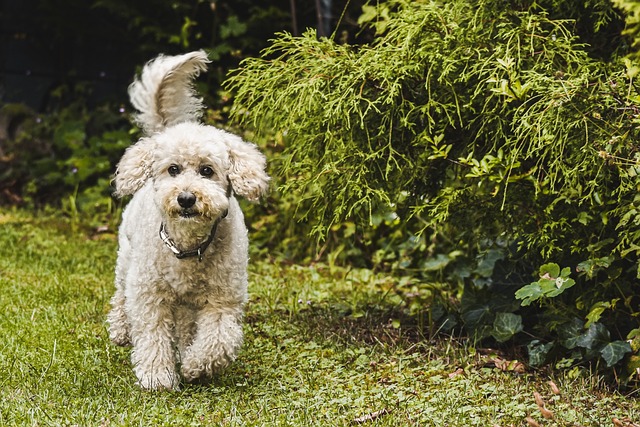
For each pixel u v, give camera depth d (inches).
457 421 164.9
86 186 400.8
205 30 410.3
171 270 181.8
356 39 346.6
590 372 193.6
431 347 213.5
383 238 315.0
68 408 165.0
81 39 444.8
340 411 171.8
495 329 210.5
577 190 186.2
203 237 180.5
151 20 408.8
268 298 257.6
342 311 245.8
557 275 188.9
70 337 216.4
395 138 215.5
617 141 177.3
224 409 170.4
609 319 201.2
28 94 444.8
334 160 216.4
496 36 202.2
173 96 206.4
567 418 167.3
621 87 181.6
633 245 177.8
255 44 396.5
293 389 187.6
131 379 188.2
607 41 215.3
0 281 267.0
